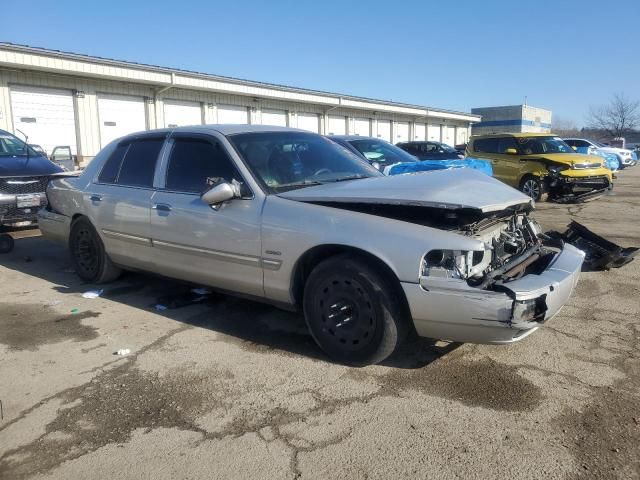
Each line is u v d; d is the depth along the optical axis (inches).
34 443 117.7
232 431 120.9
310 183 173.5
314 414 127.1
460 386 139.1
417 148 661.3
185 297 214.8
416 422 123.0
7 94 665.0
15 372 150.8
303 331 177.5
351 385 140.6
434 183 154.8
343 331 149.1
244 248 164.4
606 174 503.8
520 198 162.2
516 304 127.9
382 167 341.1
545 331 174.6
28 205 319.9
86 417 127.6
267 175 169.8
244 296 174.9
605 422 121.4
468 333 133.7
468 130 1815.9
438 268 133.8
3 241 300.5
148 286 230.5
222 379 145.0
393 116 1390.3
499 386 138.6
